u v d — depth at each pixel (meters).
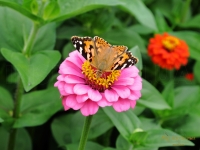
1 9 0.56
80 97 0.41
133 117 0.49
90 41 0.42
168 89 0.59
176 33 0.73
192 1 0.90
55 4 0.50
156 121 0.55
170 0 0.82
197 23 0.79
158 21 0.75
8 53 0.49
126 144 0.50
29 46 0.53
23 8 0.49
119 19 0.78
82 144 0.44
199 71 0.71
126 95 0.41
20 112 0.55
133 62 0.41
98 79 0.42
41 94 0.56
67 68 0.42
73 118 0.55
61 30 0.68
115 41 0.67
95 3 0.50
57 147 0.62
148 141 0.47
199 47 0.72
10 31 0.55
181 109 0.58
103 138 0.60
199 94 0.60
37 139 0.65
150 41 0.67
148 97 0.53
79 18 0.67
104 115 0.56
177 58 0.64
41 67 0.48
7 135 0.59
